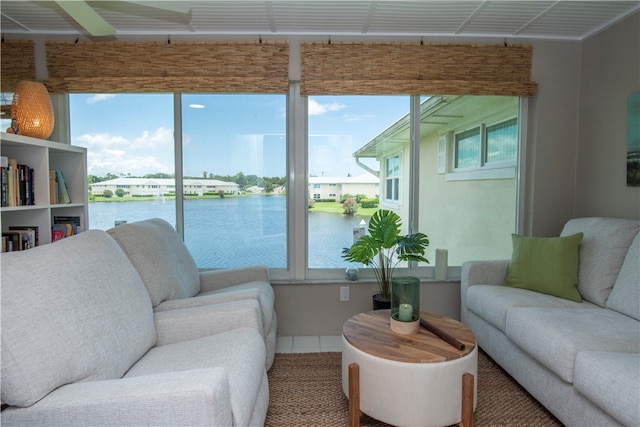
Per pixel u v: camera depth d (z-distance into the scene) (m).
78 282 1.30
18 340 1.04
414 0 2.38
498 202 3.17
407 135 3.08
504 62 2.94
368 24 2.73
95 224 3.04
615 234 2.27
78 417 1.03
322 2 2.41
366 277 3.10
